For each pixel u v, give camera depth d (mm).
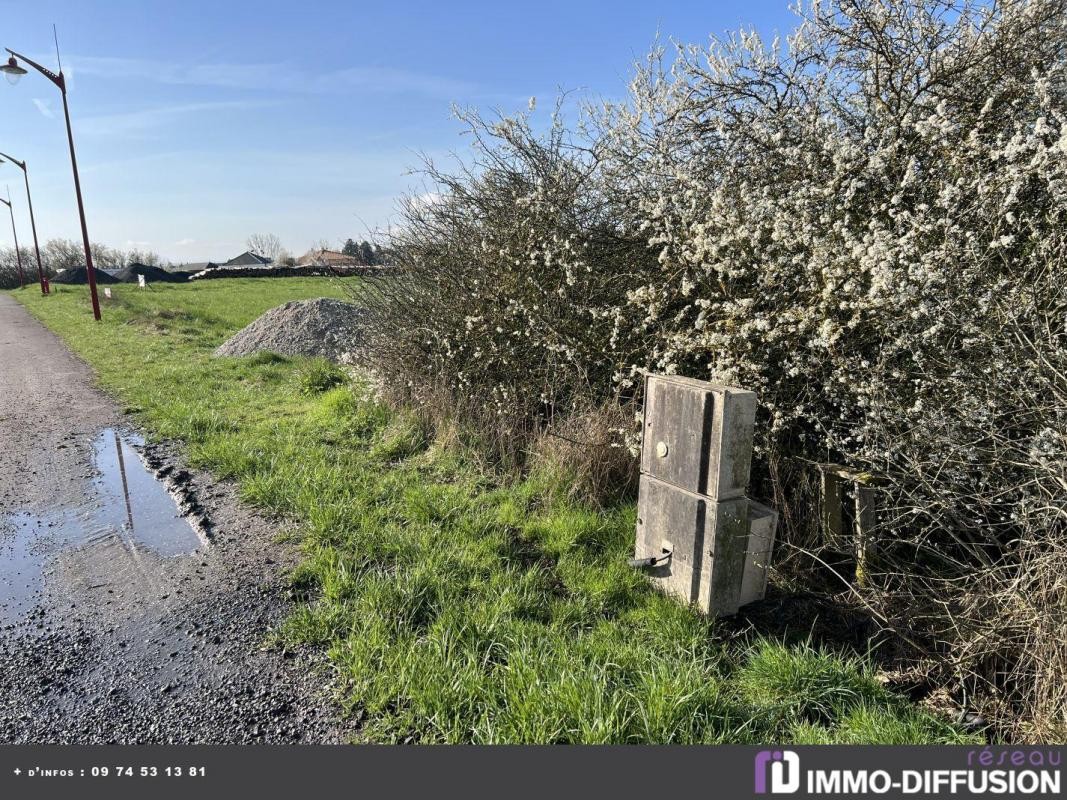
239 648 2969
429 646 2818
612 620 3045
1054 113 2928
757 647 2854
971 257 2957
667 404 3164
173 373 9695
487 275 5492
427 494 4559
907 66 3668
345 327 11211
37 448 6273
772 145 3961
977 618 2688
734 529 3008
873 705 2416
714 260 3889
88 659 2922
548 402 5152
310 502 4469
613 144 4977
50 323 18812
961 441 2947
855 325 3303
